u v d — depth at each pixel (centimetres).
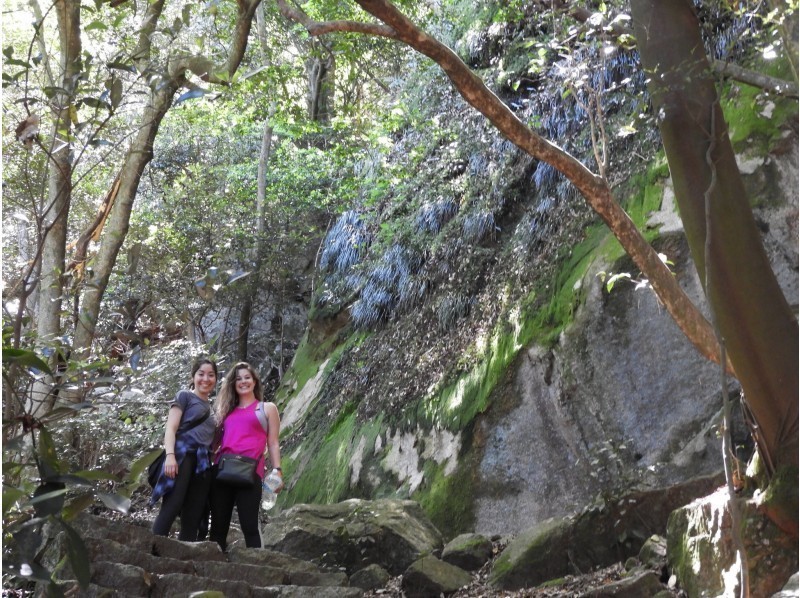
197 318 1473
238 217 1652
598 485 731
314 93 1619
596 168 906
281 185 1638
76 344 667
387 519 696
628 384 746
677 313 441
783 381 395
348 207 1535
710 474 563
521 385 835
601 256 807
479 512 813
